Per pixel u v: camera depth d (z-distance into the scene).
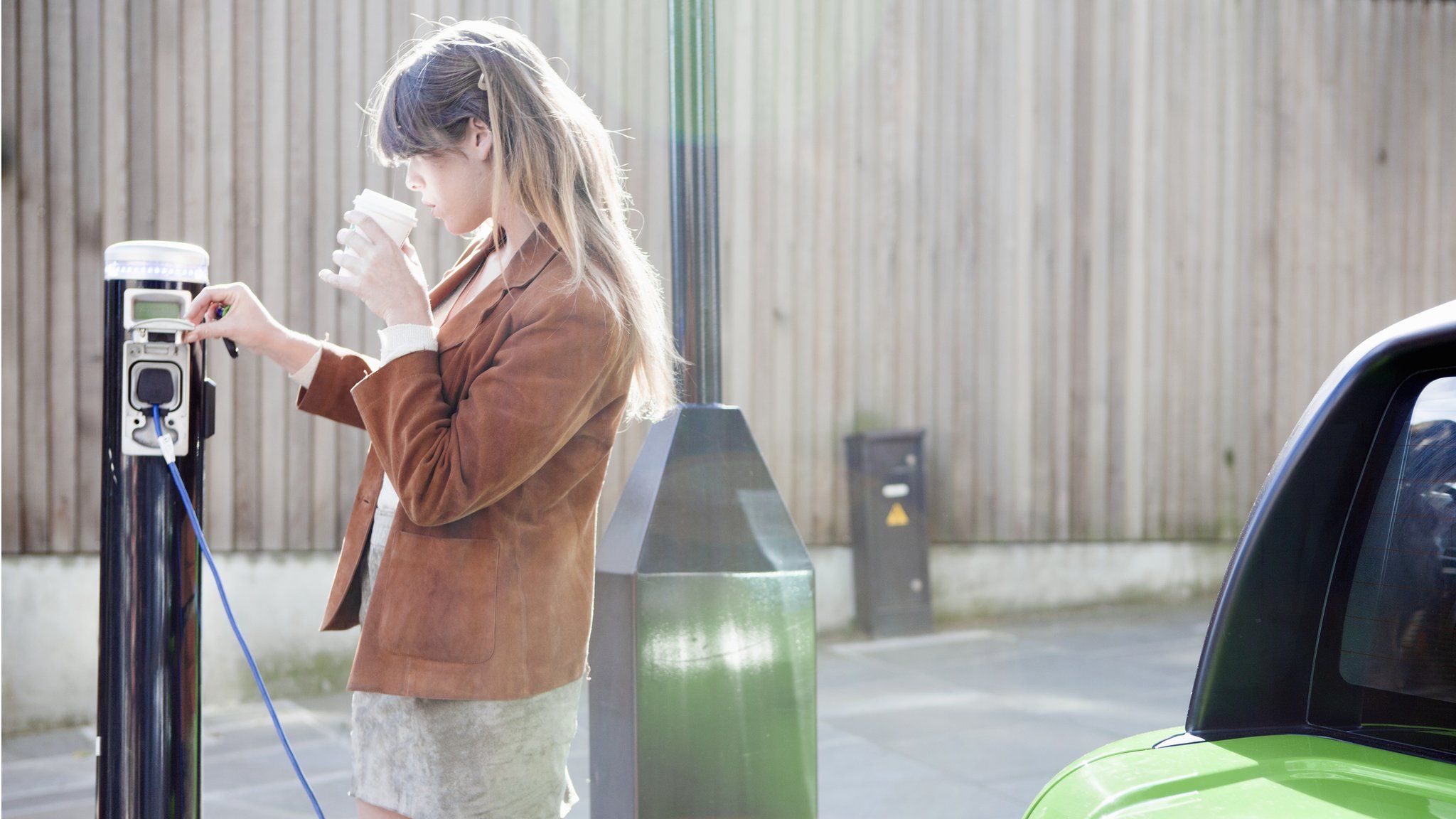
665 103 6.00
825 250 6.46
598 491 1.89
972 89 6.65
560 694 1.80
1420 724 1.19
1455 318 1.22
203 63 5.41
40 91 5.23
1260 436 7.29
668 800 2.40
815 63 6.40
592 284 1.73
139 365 1.83
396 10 5.61
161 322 1.82
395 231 1.74
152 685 1.86
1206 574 7.22
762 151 6.34
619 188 1.92
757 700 2.49
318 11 5.52
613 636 2.45
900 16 6.52
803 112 6.39
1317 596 1.30
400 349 1.70
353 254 1.72
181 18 5.38
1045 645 6.13
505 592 1.70
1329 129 7.34
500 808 1.72
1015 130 6.74
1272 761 1.20
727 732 2.45
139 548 1.85
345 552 1.88
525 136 1.73
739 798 2.46
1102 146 6.90
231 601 5.41
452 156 1.79
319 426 5.55
